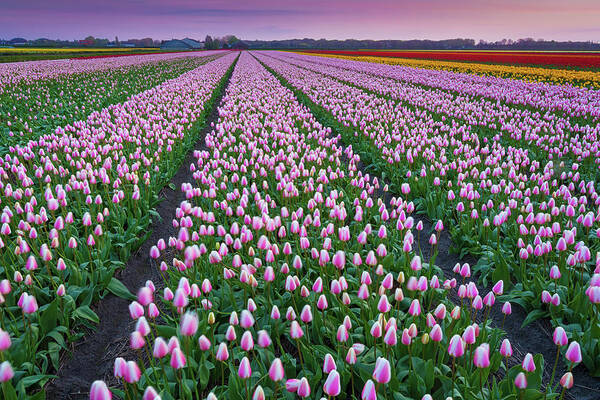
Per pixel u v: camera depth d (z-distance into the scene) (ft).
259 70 141.18
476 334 13.52
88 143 34.55
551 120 52.90
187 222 19.61
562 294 17.26
